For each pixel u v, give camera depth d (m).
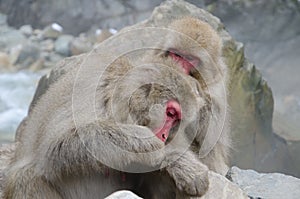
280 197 10.34
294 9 35.81
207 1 36.53
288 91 33.03
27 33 41.88
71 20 42.53
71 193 9.69
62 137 9.46
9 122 28.22
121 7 41.78
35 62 37.78
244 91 18.34
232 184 9.47
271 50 35.31
